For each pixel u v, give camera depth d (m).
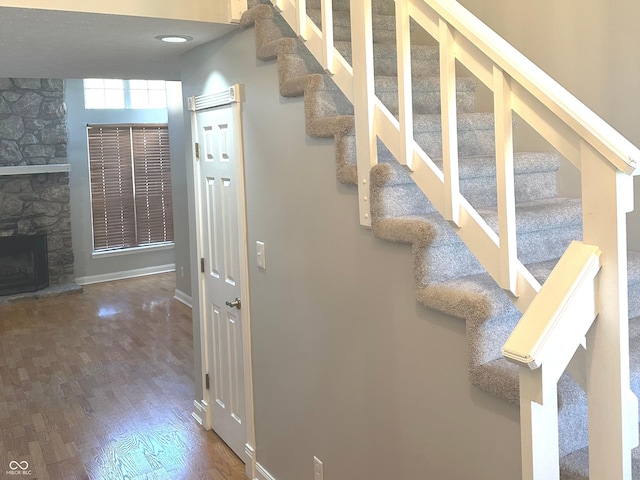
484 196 2.41
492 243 1.74
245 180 3.19
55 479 3.40
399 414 2.20
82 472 3.48
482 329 1.79
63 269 8.11
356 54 2.11
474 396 1.86
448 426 1.97
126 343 5.82
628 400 1.40
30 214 7.83
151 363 5.26
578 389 1.69
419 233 1.94
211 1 2.88
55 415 4.24
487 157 2.52
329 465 2.68
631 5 2.49
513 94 1.57
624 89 2.54
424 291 1.94
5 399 4.53
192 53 3.68
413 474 2.15
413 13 1.88
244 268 3.26
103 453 3.69
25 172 7.58
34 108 7.75
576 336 1.36
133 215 8.68
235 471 3.47
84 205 8.30
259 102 2.95
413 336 2.09
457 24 1.67
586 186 1.39
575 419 1.69
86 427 4.05
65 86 8.00
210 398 3.96
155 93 8.70
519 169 2.56
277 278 2.96
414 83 2.78
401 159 1.98
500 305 1.79
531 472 1.37
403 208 2.17
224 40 3.22
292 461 3.00
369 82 2.08
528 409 1.36
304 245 2.69
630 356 1.94
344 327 2.46
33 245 7.73
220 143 3.44
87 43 3.32
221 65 3.29
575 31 2.71
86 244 8.37
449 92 1.76
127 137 8.50
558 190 2.84
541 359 1.29
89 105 8.23
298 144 2.65
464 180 2.35
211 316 3.82
